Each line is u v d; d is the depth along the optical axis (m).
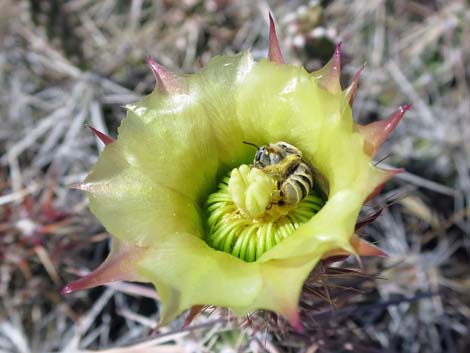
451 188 0.15
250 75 0.09
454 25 0.15
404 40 0.15
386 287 0.13
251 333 0.09
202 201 0.09
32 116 0.15
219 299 0.07
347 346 0.11
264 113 0.09
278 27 0.14
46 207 0.12
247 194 0.09
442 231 0.15
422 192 0.15
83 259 0.13
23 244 0.12
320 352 0.10
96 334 0.13
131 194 0.08
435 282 0.14
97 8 0.15
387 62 0.16
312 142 0.09
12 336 0.12
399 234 0.14
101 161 0.08
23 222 0.12
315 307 0.09
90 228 0.13
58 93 0.15
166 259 0.08
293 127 0.09
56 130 0.14
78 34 0.15
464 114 0.15
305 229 0.08
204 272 0.08
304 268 0.07
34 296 0.12
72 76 0.15
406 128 0.15
